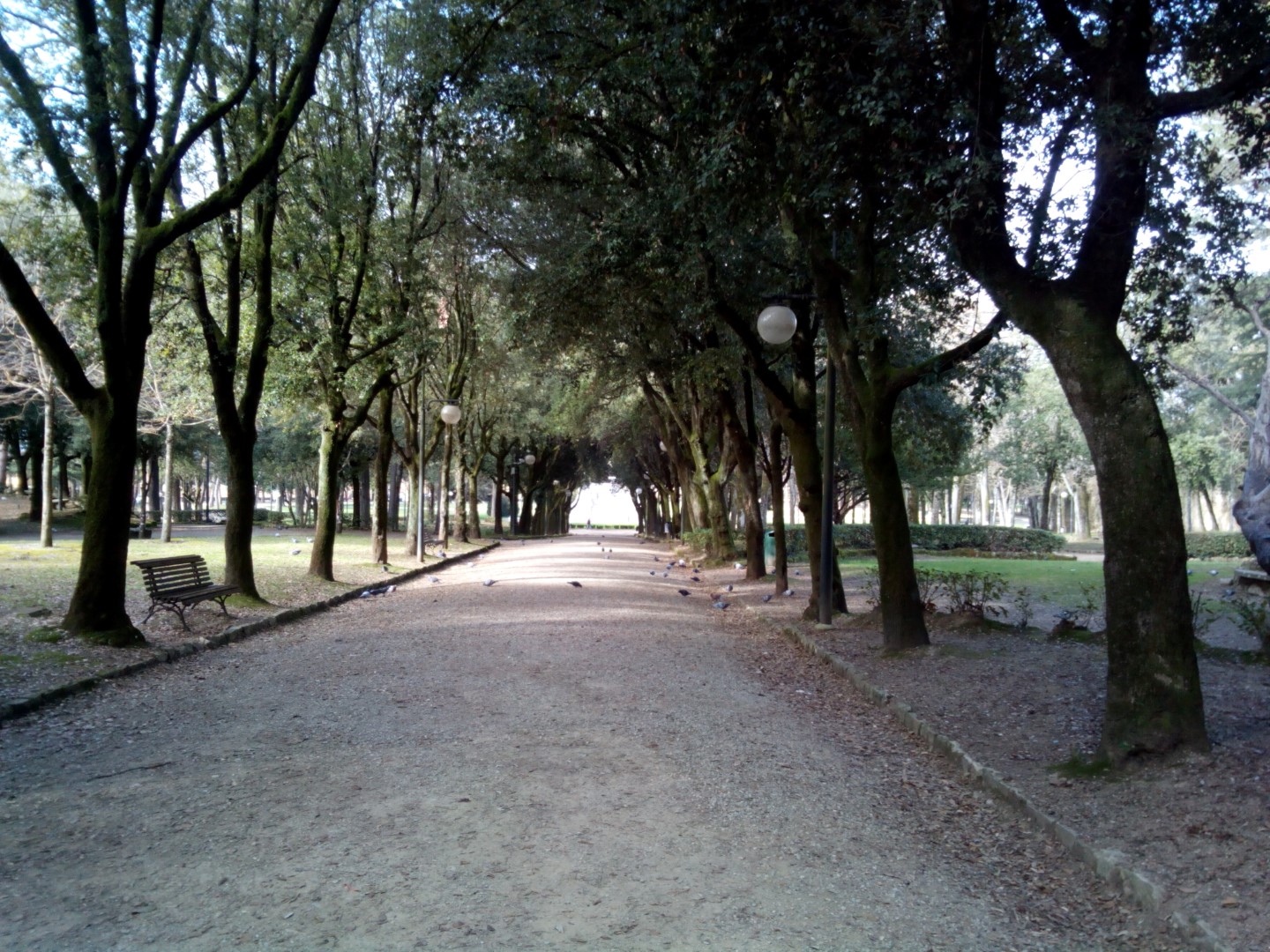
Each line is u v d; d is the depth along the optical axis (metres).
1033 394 45.69
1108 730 5.43
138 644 10.05
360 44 17.45
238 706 7.59
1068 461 48.12
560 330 16.22
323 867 4.14
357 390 21.81
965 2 6.24
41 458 40.84
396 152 16.75
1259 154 7.82
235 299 14.27
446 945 3.42
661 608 16.39
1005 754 6.12
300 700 7.84
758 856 4.46
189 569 12.67
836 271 10.76
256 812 4.89
